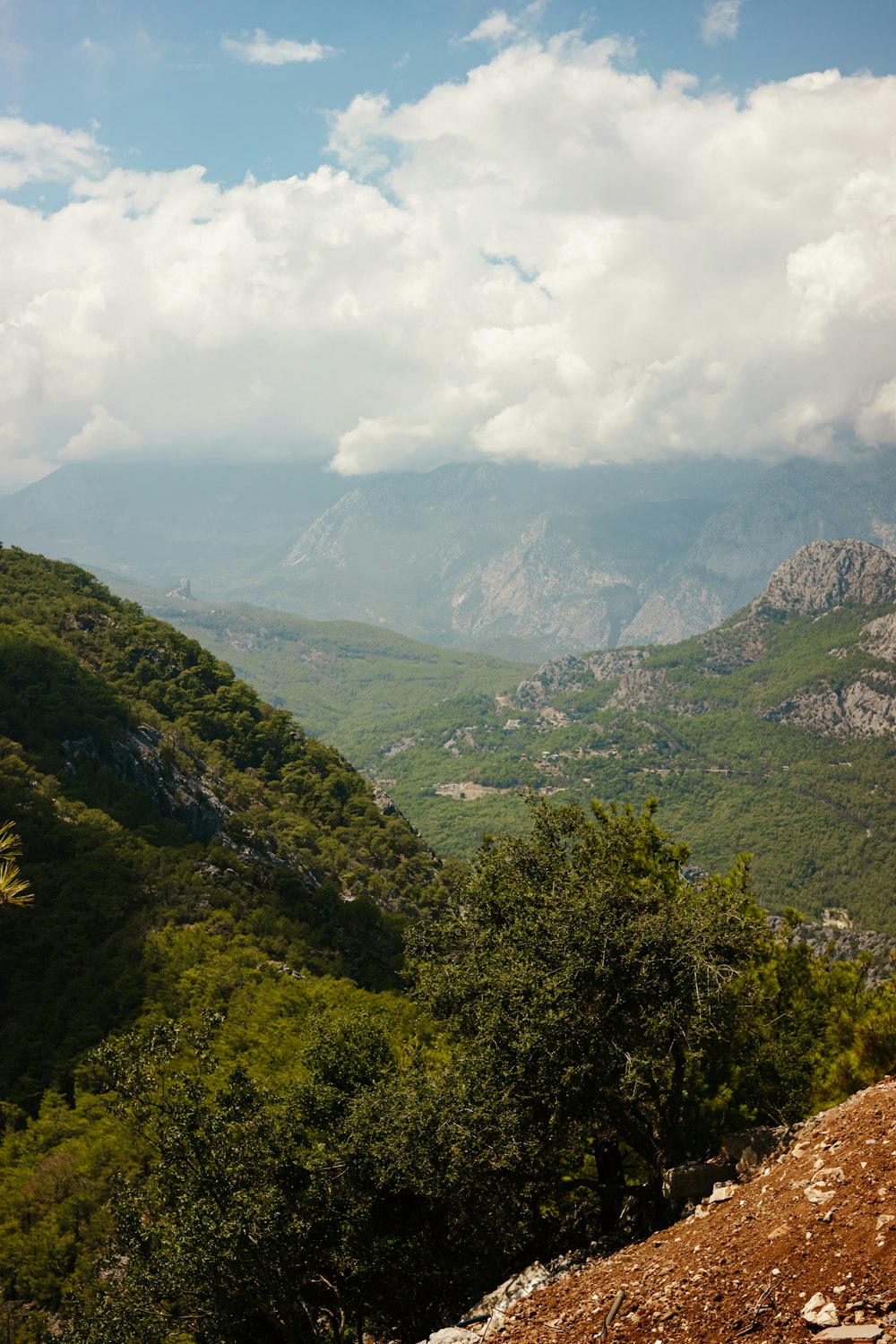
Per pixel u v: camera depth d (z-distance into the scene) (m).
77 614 133.00
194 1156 22.55
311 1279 24.41
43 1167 49.12
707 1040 20.50
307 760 132.50
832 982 26.58
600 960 19.33
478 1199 23.09
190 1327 23.05
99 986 67.44
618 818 27.89
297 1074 42.47
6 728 93.38
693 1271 12.80
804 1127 17.00
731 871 26.66
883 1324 9.38
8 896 13.20
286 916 85.81
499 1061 20.20
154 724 114.12
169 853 86.50
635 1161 26.80
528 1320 14.18
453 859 127.38
